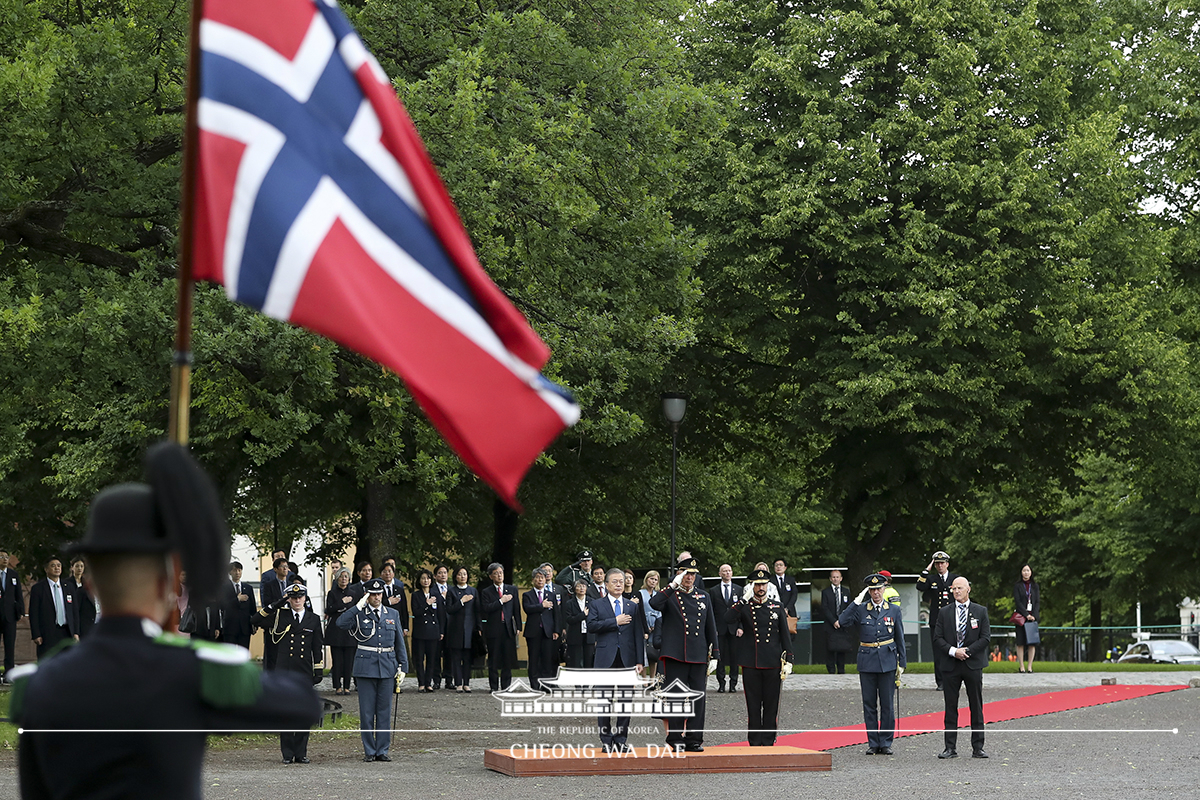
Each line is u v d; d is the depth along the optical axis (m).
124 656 3.29
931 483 36.62
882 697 19.47
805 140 34.25
